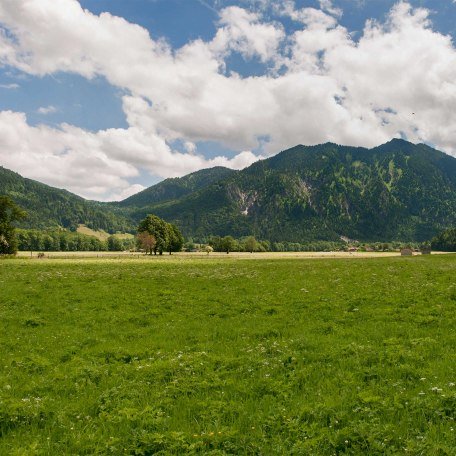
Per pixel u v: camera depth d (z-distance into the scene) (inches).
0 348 671.1
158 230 5482.3
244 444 335.6
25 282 1316.4
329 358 545.0
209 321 828.6
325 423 369.4
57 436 366.0
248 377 492.4
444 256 2687.0
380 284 1168.2
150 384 483.8
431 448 314.7
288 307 920.3
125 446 341.1
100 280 1360.7
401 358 529.7
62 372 538.3
